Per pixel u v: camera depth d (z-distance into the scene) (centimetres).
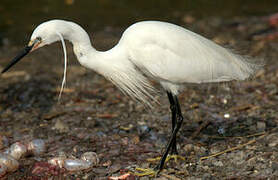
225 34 1877
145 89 994
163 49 834
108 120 1108
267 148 881
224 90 1285
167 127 1059
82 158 861
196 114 1126
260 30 1909
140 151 918
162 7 2334
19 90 1338
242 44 1722
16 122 1098
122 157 890
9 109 1181
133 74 888
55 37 831
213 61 855
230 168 815
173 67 841
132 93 930
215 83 946
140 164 855
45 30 820
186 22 2078
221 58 866
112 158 885
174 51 836
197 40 854
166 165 862
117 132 1032
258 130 998
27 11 2208
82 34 847
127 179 799
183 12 2255
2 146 934
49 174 821
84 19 2122
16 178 812
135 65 891
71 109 1184
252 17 2144
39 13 2180
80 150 925
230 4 2420
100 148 934
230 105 1177
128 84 901
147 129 1034
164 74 848
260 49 1655
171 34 834
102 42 1808
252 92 1259
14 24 2011
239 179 762
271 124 1024
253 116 1081
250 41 1773
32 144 912
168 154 906
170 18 2138
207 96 1255
